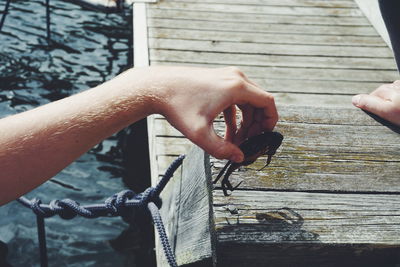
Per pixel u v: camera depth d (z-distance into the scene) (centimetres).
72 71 714
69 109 103
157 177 303
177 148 331
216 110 105
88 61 743
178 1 582
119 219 477
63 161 100
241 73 112
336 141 160
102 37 809
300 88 429
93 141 102
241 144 118
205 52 475
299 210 135
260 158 150
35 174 98
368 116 174
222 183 131
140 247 446
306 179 145
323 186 143
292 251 129
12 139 98
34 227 457
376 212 137
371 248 130
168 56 461
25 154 98
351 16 585
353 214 136
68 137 100
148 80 109
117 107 105
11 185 97
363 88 436
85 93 107
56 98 656
